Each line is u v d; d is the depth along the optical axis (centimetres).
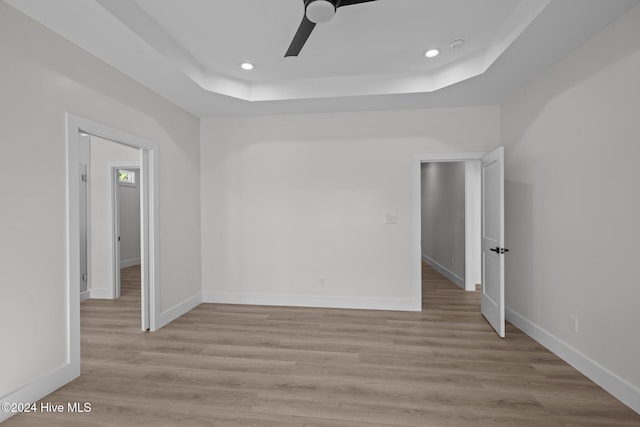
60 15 188
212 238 407
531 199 289
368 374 225
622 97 192
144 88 298
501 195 290
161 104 324
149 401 193
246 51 273
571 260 238
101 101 246
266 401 193
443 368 234
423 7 212
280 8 213
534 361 244
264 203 398
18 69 184
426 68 307
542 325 274
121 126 268
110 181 432
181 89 305
